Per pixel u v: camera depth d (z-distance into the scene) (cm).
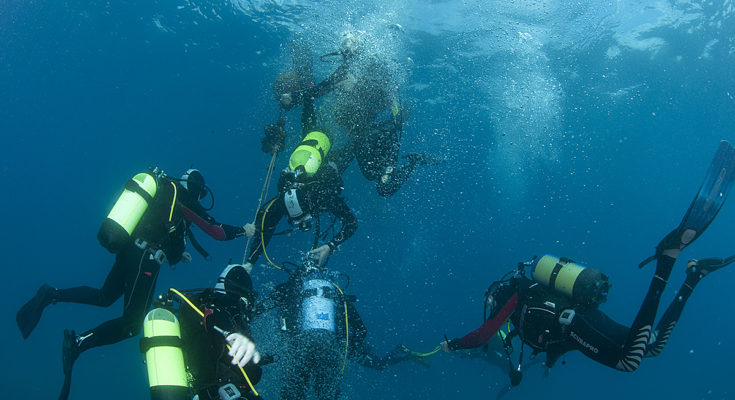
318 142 577
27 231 1033
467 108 1068
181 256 470
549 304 352
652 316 295
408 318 996
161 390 260
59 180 1030
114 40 921
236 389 281
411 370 899
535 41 1017
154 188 416
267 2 908
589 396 1025
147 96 962
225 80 945
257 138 963
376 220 980
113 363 866
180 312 317
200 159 1022
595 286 336
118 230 381
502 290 401
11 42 901
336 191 587
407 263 1051
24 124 981
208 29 925
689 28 1052
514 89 1084
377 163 658
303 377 461
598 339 318
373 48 780
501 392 745
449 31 977
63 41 913
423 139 1058
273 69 934
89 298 447
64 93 958
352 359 611
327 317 454
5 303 991
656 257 308
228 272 339
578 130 1289
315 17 910
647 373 1162
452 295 1101
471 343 416
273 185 991
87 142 1002
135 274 402
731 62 1124
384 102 664
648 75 1155
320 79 895
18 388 800
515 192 1270
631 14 1007
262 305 496
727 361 1314
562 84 1118
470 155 1101
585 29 1016
